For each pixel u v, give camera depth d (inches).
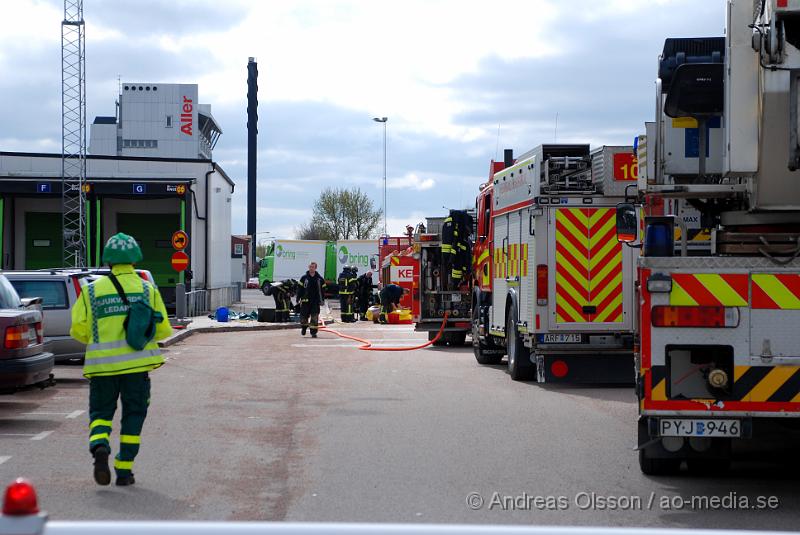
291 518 268.2
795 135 278.7
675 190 312.7
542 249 584.1
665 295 289.9
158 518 267.6
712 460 320.5
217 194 1669.5
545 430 424.8
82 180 1352.1
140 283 323.6
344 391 567.8
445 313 954.1
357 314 1593.3
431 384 608.1
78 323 315.3
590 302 584.7
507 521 265.7
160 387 584.1
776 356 287.0
